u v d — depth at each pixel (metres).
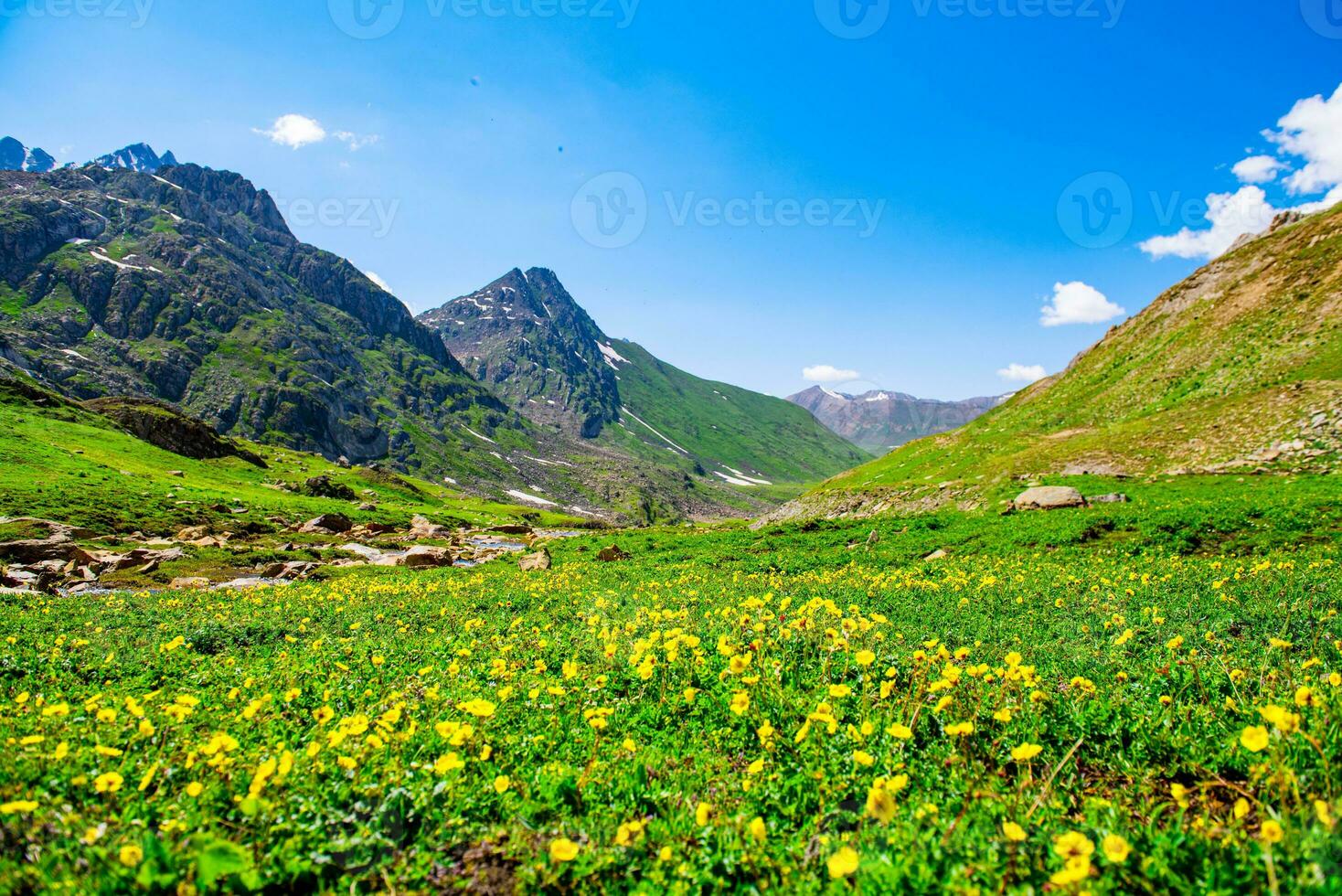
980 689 6.91
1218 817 4.46
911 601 15.59
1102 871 3.64
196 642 15.09
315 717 6.92
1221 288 65.31
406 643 13.80
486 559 50.28
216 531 62.16
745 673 7.36
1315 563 16.12
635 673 8.39
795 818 4.86
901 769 5.36
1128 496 36.25
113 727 6.53
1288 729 4.14
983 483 50.12
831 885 3.75
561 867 4.15
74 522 55.81
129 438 108.25
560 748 6.33
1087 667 8.82
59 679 10.95
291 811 4.66
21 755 5.37
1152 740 5.83
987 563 24.03
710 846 4.41
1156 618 11.04
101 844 4.02
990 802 4.63
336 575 42.03
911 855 3.88
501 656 10.95
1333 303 49.62
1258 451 38.28
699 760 6.02
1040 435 61.53
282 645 14.81
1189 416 47.31
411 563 46.62
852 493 64.69
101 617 19.52
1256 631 10.45
